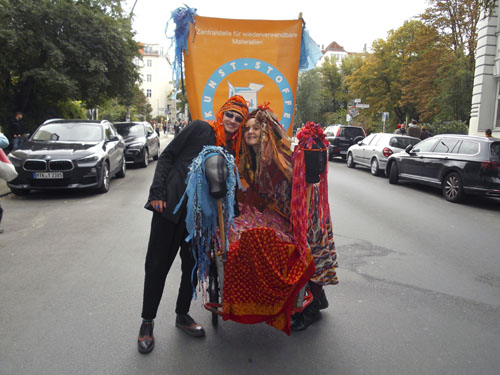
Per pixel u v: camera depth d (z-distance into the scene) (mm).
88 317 3510
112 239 5859
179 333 3281
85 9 16375
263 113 2934
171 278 4441
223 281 2885
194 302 3877
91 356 2928
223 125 2990
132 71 18875
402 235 6457
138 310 3650
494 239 6383
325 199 3145
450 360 2957
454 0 28438
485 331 3402
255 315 2793
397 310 3768
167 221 2965
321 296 3480
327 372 2787
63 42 15664
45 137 10148
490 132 14461
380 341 3207
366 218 7602
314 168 2852
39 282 4270
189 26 4074
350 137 19719
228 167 2781
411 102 33906
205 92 4199
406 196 10375
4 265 4766
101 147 9844
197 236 2934
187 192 2801
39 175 8711
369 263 5066
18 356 2916
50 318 3488
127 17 18719
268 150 2936
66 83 15586
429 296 4098
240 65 4215
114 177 12422
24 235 6047
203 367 2820
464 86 23953
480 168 9172
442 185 10125
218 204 2809
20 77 16656
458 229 7000
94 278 4387
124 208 8031
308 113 61094
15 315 3535
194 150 2982
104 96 19516
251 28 4203
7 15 14367
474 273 4801
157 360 2893
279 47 4238
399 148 13859
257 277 2682
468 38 28812
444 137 10672
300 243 2861
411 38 37125
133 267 4727
